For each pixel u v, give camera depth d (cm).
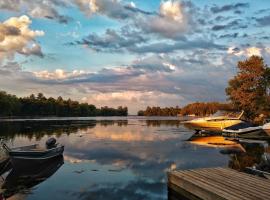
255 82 4631
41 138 3050
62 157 1855
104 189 1130
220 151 2047
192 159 1734
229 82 4853
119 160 1731
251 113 4597
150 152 2036
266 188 877
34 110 13112
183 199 993
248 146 2292
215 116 3375
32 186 1186
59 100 14588
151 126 5381
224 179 973
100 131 4044
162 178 1286
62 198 1029
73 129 4444
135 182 1224
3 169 1535
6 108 9931
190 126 3462
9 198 1035
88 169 1488
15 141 2752
